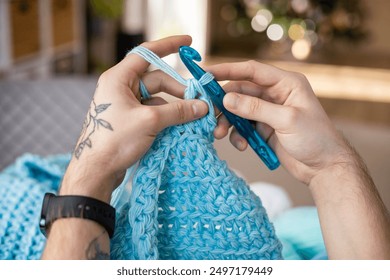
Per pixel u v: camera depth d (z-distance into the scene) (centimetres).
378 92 434
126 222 58
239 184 60
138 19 391
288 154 64
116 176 54
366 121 357
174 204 59
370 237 57
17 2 245
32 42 260
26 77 257
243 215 58
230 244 58
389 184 131
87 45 341
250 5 525
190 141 59
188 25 489
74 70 312
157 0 429
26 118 151
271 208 99
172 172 59
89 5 339
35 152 149
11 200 76
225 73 62
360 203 58
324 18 512
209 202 58
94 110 53
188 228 59
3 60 239
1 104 150
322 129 59
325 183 60
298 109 59
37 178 88
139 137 53
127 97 53
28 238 70
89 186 52
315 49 533
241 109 58
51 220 51
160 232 59
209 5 560
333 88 440
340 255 58
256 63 62
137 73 57
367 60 557
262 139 64
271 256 60
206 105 59
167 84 61
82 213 50
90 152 52
